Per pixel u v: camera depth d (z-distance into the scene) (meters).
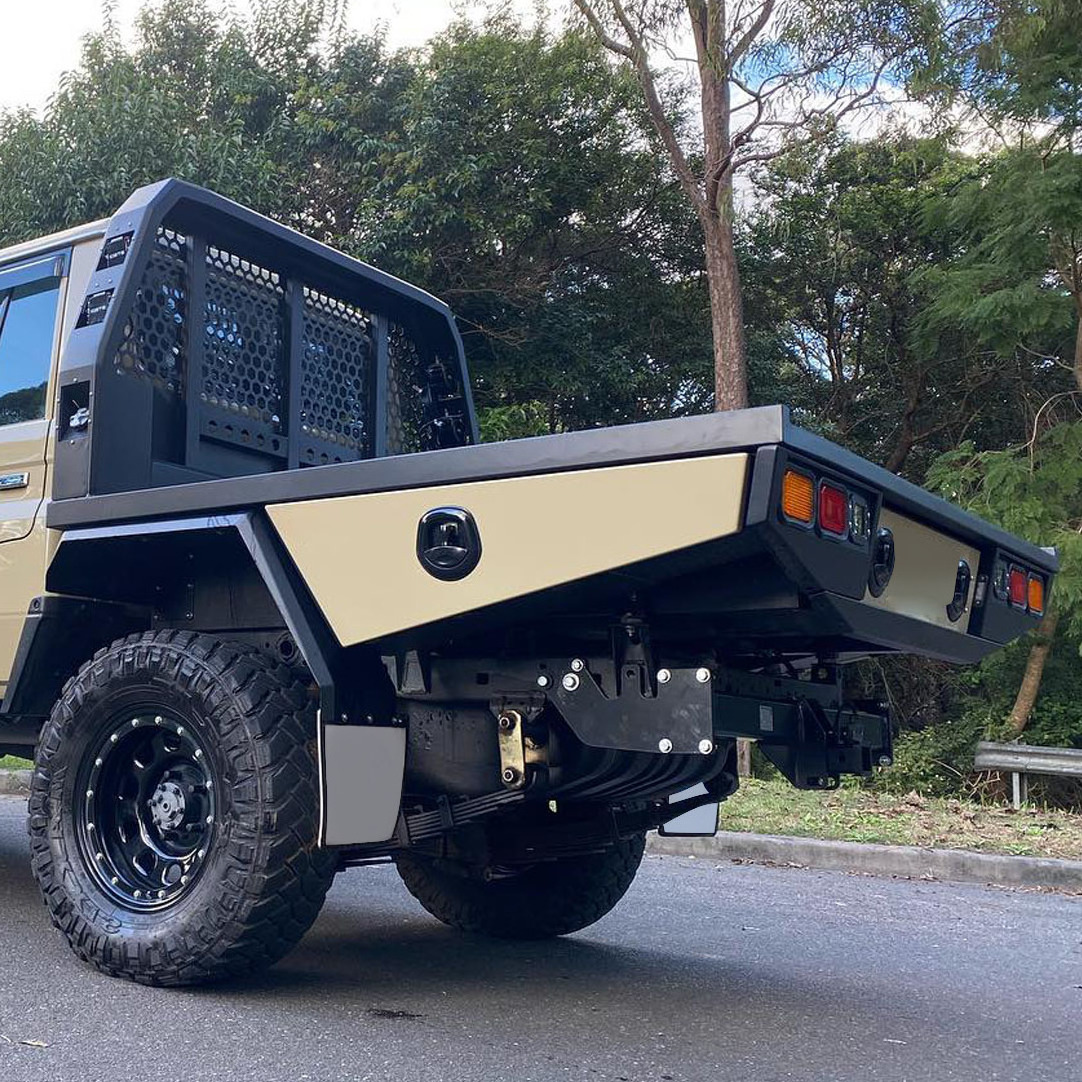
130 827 3.61
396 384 5.17
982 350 17.31
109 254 3.97
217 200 4.15
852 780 11.05
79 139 14.39
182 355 4.11
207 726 3.31
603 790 3.56
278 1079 2.74
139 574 3.90
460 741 3.49
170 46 17.42
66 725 3.60
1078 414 15.03
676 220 18.25
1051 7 10.90
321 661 3.21
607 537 2.78
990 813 8.68
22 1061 2.82
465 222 15.77
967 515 3.41
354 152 15.86
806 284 19.72
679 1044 3.16
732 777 3.88
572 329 16.83
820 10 10.38
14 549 4.02
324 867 3.26
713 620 3.09
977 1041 3.36
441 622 3.06
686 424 2.68
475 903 4.50
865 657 3.89
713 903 5.64
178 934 3.29
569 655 3.23
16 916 4.55
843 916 5.44
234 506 3.40
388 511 3.13
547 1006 3.49
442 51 16.61
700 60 11.38
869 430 20.20
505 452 2.95
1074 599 11.55
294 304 4.56
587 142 17.44
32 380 4.20
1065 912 5.82
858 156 18.20
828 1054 3.14
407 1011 3.36
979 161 15.49
